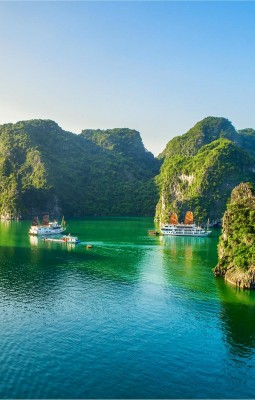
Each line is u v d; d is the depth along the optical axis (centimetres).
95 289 9494
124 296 8969
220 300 8738
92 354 6197
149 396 5175
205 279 10525
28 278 10456
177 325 7344
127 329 7144
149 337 6831
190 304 8462
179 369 5828
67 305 8325
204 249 15712
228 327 7275
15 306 8238
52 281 10175
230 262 10525
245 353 6331
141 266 12162
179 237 19875
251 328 7244
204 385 5456
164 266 12194
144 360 6050
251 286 9569
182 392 5284
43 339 6694
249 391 5353
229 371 5809
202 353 6303
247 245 10056
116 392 5234
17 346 6425
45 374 5606
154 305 8381
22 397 5072
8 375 5562
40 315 7750
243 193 11556
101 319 7581
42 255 13925
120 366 5859
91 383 5419
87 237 19462
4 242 17312
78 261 12862
